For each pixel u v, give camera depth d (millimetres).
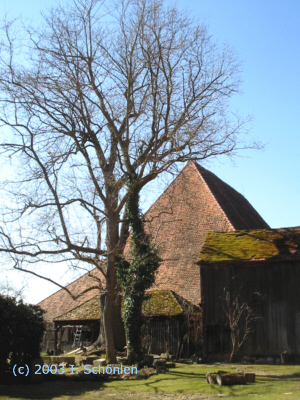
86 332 38125
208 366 22609
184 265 33062
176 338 27016
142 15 23688
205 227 34625
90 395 14797
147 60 23422
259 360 24047
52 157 21594
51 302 38906
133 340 22344
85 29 23344
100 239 22531
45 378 18156
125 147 23391
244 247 26281
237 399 13242
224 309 24938
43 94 22078
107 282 22000
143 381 17516
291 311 24094
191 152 22906
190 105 23578
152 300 28781
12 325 17156
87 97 22609
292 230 26984
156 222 36281
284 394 13711
